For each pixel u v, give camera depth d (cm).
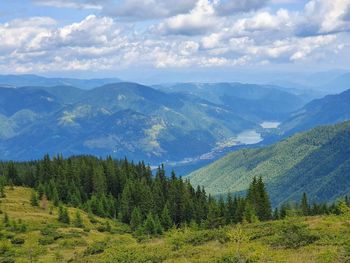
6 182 18112
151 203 15462
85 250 7762
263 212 12925
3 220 10750
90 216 13788
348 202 12312
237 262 4206
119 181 18912
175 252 5678
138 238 10788
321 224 5959
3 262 7175
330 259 3794
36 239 9281
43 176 18612
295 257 4100
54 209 14062
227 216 13175
